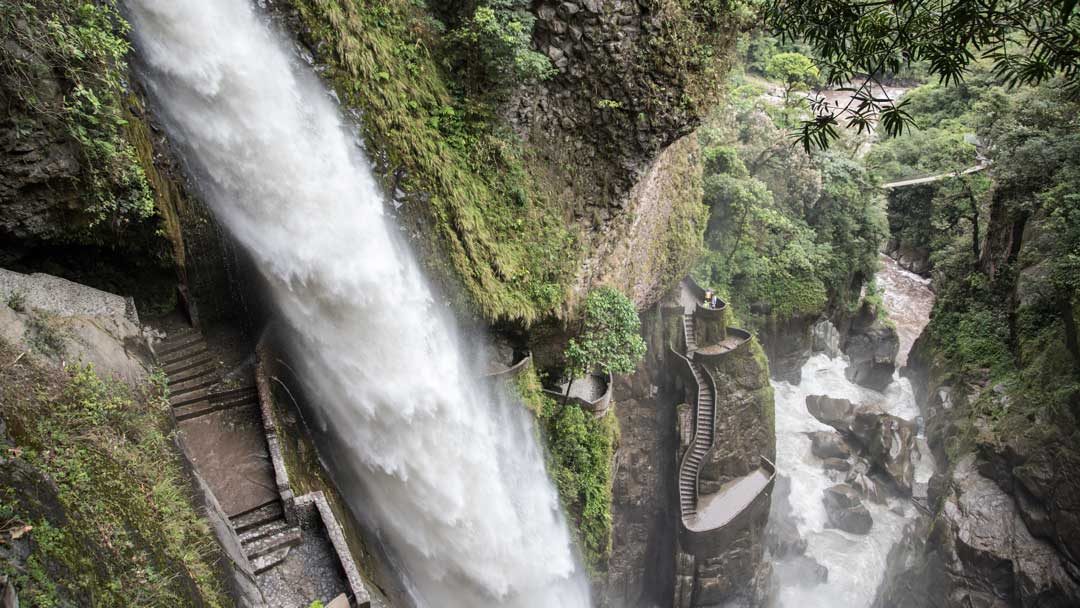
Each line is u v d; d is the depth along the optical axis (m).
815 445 40.53
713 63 23.23
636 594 33.34
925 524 35.56
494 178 21.84
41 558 7.21
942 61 7.06
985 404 35.66
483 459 21.97
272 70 17.38
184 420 16.39
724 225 41.88
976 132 50.69
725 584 31.88
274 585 14.05
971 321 42.25
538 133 22.56
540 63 20.75
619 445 28.94
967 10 6.75
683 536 30.91
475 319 21.30
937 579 31.70
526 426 23.62
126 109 14.70
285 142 17.61
